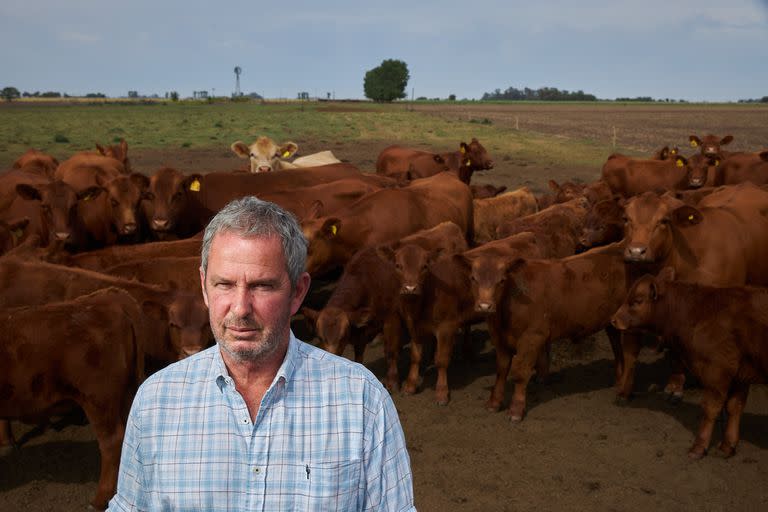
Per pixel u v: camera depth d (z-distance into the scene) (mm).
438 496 5324
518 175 25625
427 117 71188
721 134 48062
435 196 10344
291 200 9828
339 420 1894
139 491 1919
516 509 5145
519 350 6668
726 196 8797
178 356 5820
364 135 46531
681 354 6043
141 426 1893
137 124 55062
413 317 7062
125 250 7750
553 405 6996
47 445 6074
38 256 7199
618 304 7195
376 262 7391
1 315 4715
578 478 5574
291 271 1834
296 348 1943
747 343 5578
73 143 36625
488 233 12773
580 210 10766
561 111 98375
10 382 4637
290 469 1862
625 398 7055
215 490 1856
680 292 5934
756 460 5828
